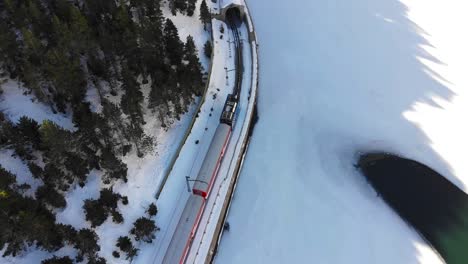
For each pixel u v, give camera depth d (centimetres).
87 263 5812
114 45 7812
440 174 8225
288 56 10700
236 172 7719
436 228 7294
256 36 11194
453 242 7106
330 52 11012
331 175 8000
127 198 6712
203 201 6669
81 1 9181
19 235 5481
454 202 7712
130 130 6894
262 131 8725
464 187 8038
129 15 8794
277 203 7406
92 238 5750
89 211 6084
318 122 9044
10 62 7281
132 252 6059
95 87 7769
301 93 9688
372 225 7244
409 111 9512
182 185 7156
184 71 8175
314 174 7975
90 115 6806
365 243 6962
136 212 6656
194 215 6391
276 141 8538
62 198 6150
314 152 8400
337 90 9881
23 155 6462
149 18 9012
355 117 9238
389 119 9275
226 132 7644
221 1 10869
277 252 6719
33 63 7156
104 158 6456
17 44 7162
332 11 12575
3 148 6488
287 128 8838
